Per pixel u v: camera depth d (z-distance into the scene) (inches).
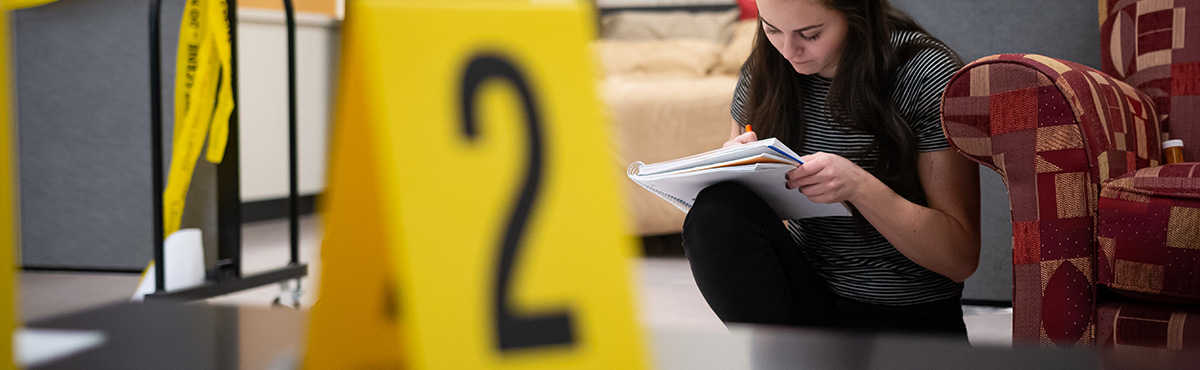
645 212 100.0
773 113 47.3
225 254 69.6
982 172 73.6
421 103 12.8
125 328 19.5
